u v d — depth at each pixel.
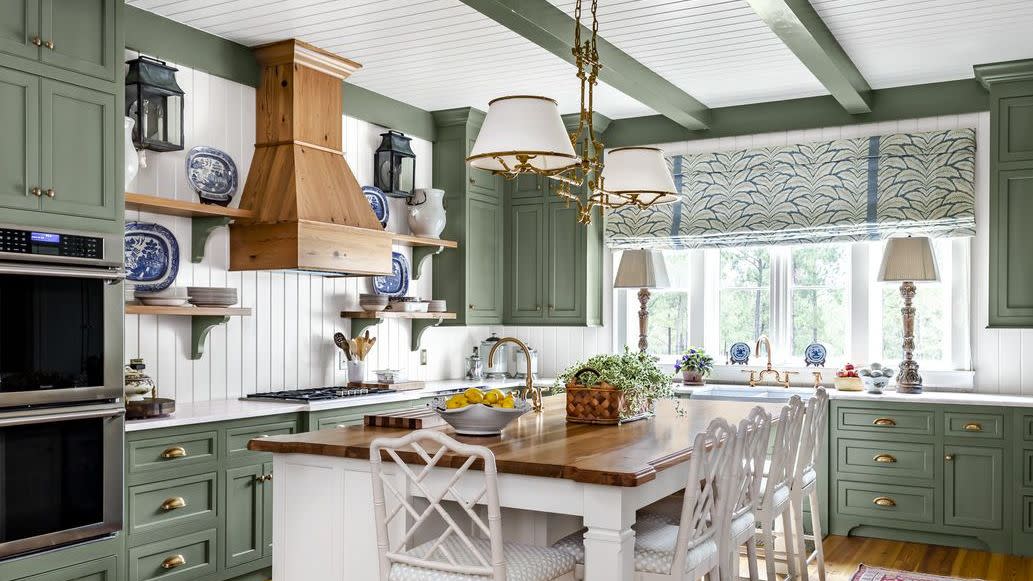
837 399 5.53
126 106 4.25
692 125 6.34
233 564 4.27
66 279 3.44
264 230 4.76
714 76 5.59
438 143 6.46
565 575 2.96
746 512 3.52
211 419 4.12
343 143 5.62
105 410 3.56
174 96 4.41
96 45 3.58
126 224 4.33
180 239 4.62
